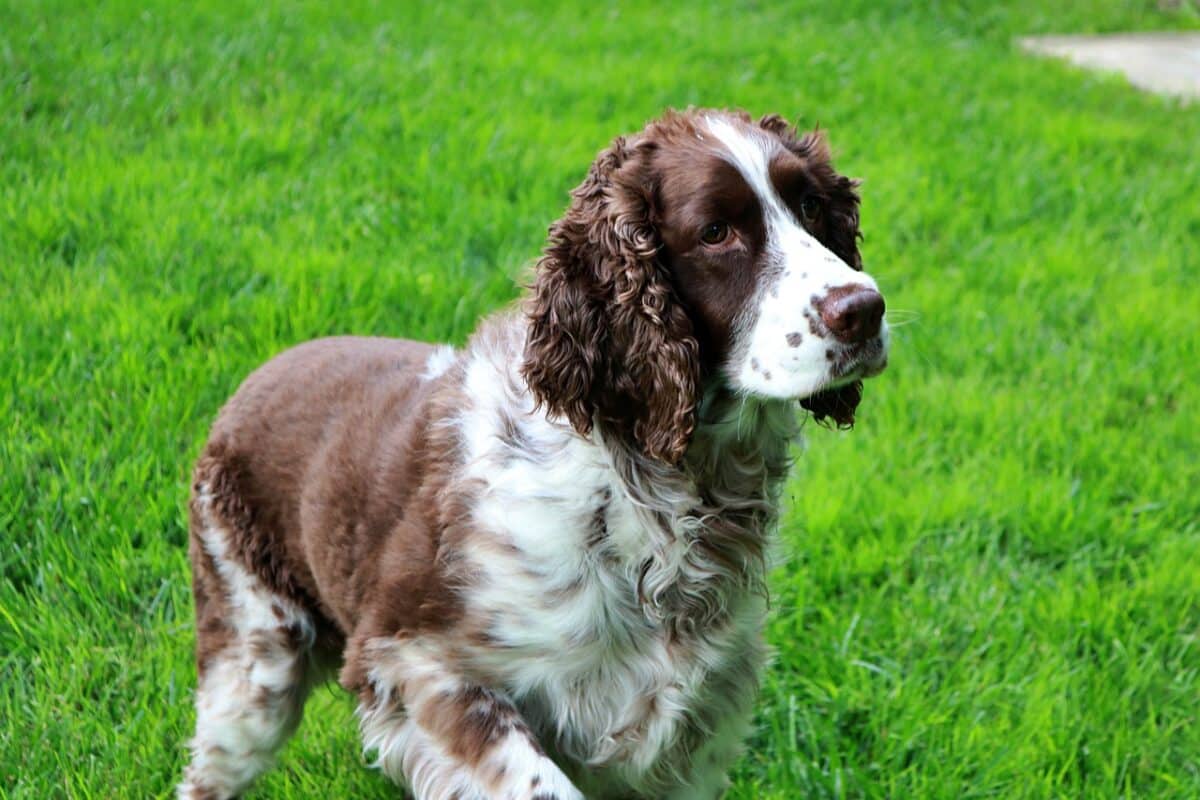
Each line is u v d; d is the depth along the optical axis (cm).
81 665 486
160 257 733
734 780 483
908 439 682
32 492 566
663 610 396
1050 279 877
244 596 450
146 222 772
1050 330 809
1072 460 674
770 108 1118
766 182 386
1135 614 571
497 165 909
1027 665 532
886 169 1005
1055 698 505
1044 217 980
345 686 410
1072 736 495
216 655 452
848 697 507
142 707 473
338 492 423
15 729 459
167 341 667
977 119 1159
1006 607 568
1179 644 557
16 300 689
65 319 678
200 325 687
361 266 744
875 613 555
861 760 490
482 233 820
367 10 1259
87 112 922
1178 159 1125
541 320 389
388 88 1041
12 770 448
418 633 395
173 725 474
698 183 381
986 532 620
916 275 873
